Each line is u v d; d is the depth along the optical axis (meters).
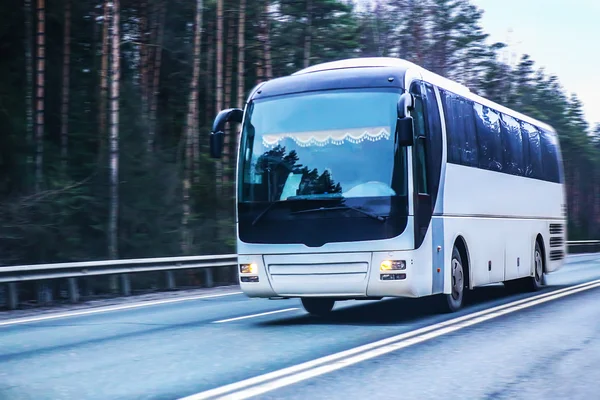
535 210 20.50
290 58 48.16
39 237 28.41
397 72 13.16
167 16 42.91
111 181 31.58
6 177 30.84
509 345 10.33
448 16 61.00
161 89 44.31
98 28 38.78
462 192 15.10
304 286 12.90
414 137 13.00
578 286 20.97
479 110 16.62
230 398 7.22
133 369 8.95
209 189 38.66
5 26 34.28
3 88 32.75
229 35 43.62
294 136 13.22
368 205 12.60
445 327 12.24
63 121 34.34
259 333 12.04
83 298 20.55
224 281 27.73
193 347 10.60
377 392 7.42
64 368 9.15
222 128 13.81
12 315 16.61
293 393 7.40
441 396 7.24
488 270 16.59
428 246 13.22
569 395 7.30
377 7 58.62
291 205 12.99
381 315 14.62
